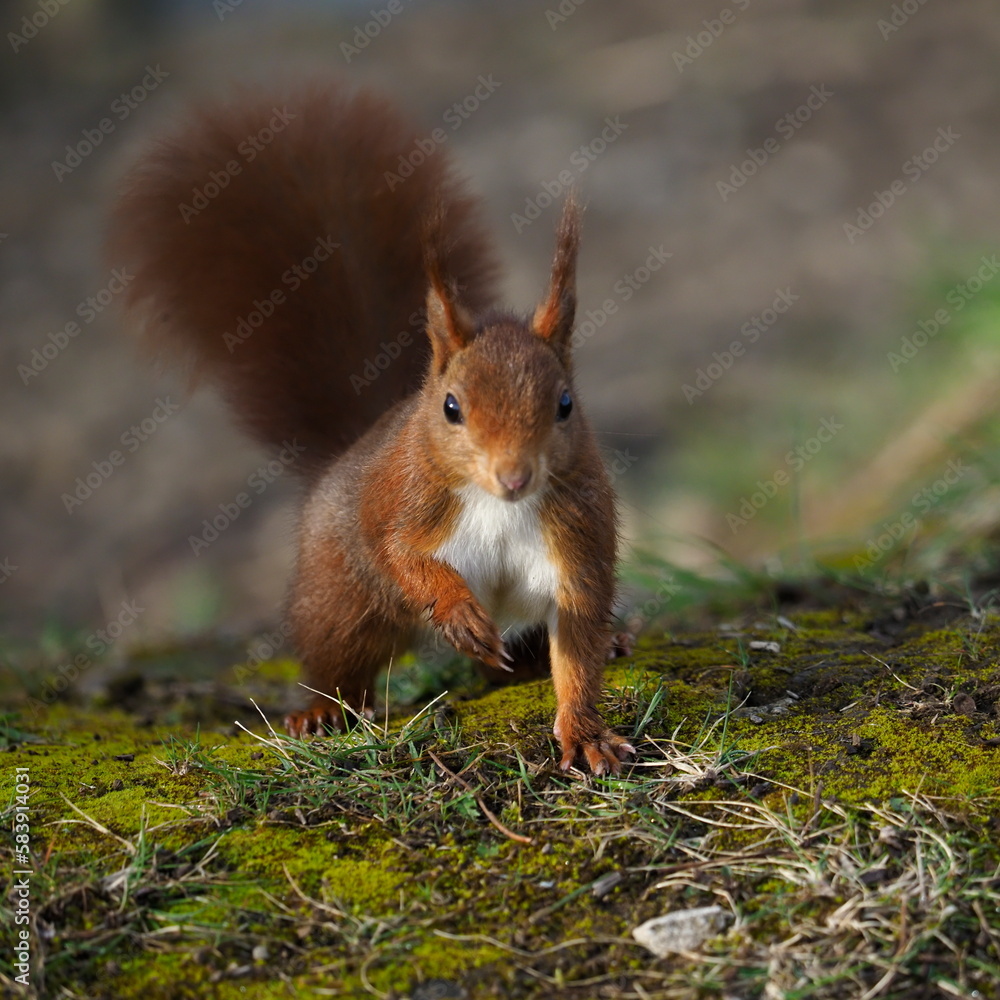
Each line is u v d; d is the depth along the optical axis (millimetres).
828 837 6750
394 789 7406
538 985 5906
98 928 6340
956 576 11375
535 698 8898
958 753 7504
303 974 6039
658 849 6746
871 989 5742
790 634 10086
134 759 8523
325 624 9570
